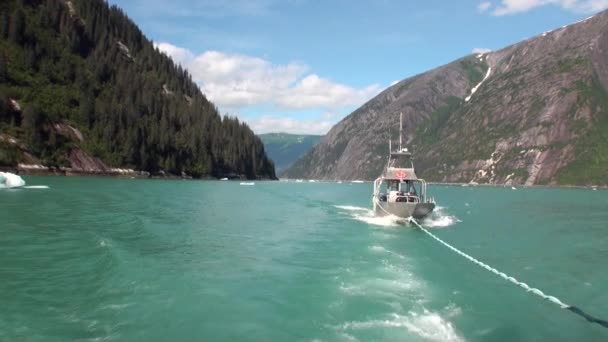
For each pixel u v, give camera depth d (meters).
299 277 17.36
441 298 15.17
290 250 23.16
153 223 30.91
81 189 62.06
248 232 29.19
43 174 107.50
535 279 18.41
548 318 13.63
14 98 122.81
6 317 12.15
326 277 17.42
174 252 21.31
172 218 34.78
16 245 21.31
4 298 13.64
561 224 37.19
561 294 16.33
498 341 11.85
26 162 106.19
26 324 11.72
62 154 117.06
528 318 13.57
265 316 12.95
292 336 11.63
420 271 18.97
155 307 13.28
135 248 21.64
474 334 12.22
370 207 51.84
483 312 13.94
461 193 102.06
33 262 18.00
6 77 130.88
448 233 31.28
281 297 14.71
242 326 12.16
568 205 60.75
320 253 22.47
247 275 17.48
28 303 13.27
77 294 14.20
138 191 66.06
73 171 115.31
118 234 25.17
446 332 12.26
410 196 36.44
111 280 15.71
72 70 158.50
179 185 96.62
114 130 139.00
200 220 34.44
